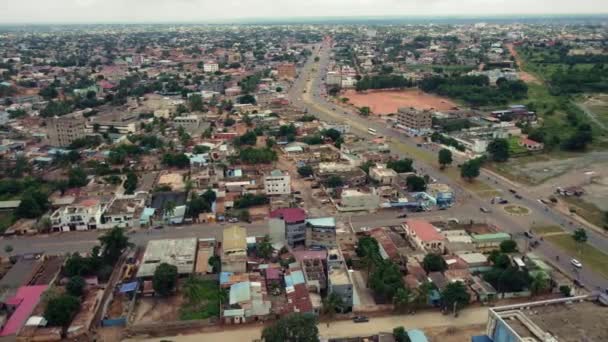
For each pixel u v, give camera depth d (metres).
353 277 160.38
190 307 145.00
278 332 117.56
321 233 178.50
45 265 165.88
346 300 141.50
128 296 150.62
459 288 141.88
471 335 132.25
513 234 192.88
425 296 141.62
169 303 147.12
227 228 190.25
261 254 170.38
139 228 199.25
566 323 110.94
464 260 165.00
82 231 198.50
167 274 148.12
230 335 133.25
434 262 160.50
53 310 133.12
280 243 180.00
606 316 113.81
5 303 142.12
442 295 142.75
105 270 159.75
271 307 141.62
